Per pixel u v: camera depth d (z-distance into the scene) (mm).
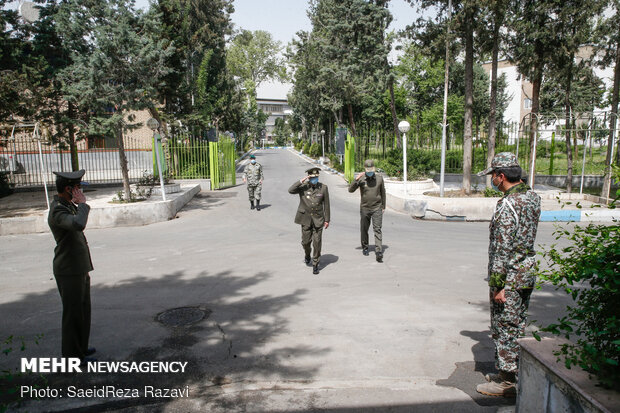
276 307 5824
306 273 7430
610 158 15008
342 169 26672
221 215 13773
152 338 4891
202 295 6363
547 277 3043
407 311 5602
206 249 9281
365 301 5996
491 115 15273
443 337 4816
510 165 3502
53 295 6406
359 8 23422
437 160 23203
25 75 13672
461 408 3467
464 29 14633
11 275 7523
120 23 12516
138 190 15211
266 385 3887
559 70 15883
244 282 6969
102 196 15969
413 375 4012
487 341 4703
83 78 12883
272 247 9391
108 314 5633
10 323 5320
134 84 13391
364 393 3723
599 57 16234
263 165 35406
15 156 20219
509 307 3520
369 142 23641
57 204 4008
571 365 2512
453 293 6293
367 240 8547
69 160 23594
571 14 14000
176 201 14164
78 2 12477
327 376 4020
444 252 8758
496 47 14703
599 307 2678
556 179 20625
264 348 4613
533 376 2742
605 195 14070
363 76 24625
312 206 7328
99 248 9484
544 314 5410
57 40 16562
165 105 22125
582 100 24641
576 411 2299
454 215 12734
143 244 9836
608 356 2434
